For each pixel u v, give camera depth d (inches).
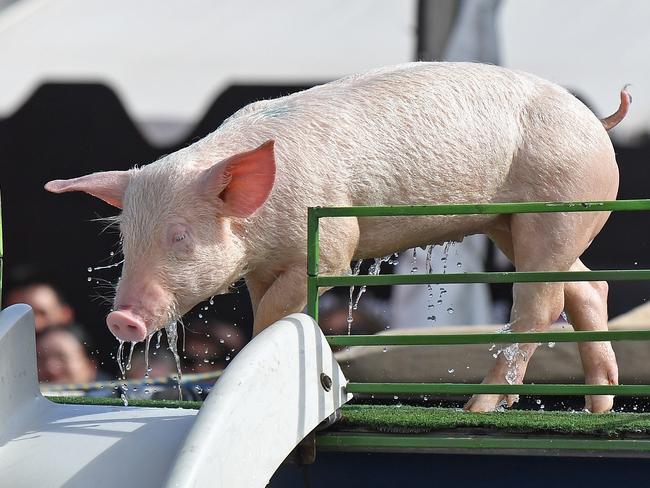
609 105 575.5
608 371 390.6
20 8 652.7
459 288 597.0
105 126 611.2
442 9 608.1
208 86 594.2
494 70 363.3
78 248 626.8
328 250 326.6
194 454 228.1
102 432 268.1
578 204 279.4
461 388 284.8
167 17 635.5
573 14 621.0
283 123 331.6
